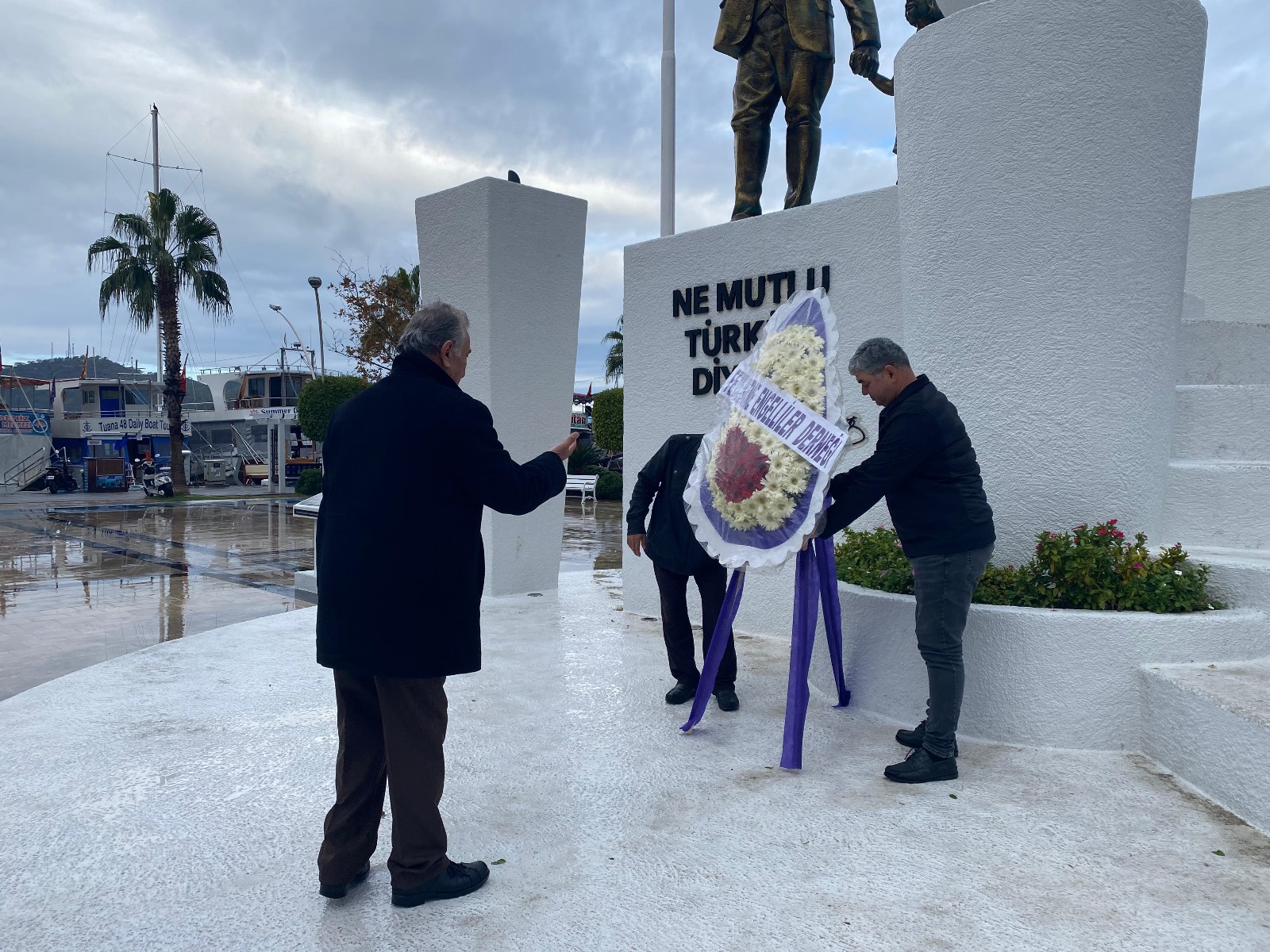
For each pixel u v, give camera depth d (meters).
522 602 7.66
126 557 13.72
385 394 2.49
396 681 2.40
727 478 3.76
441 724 2.52
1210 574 3.86
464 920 2.40
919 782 3.31
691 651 4.46
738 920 2.37
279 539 16.47
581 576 9.53
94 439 39.78
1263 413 4.58
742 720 4.17
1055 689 3.58
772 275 6.28
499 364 8.00
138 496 31.62
